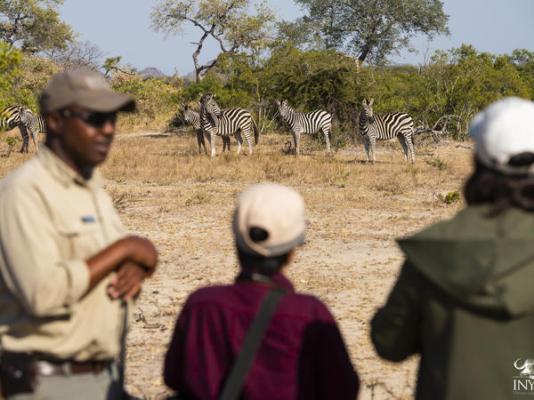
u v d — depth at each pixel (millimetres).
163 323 7691
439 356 2623
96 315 3104
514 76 36969
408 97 35094
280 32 57969
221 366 2857
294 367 2811
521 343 2539
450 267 2523
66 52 58844
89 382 3127
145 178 19812
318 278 9523
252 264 2920
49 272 2918
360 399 5773
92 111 3104
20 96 27469
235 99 36188
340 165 22750
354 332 7395
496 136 2637
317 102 32688
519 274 2469
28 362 3041
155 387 5980
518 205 2588
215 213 14445
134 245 3137
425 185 18750
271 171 21328
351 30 56188
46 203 3057
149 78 50188
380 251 11125
